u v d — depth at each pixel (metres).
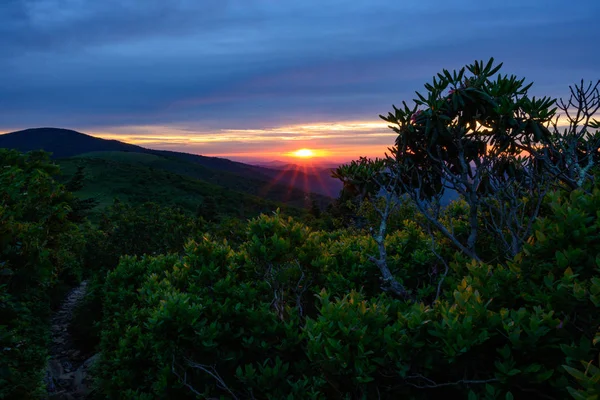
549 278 2.40
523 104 3.79
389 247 5.12
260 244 4.16
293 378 3.39
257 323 3.65
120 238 14.10
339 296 4.27
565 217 2.64
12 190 6.04
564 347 1.88
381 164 4.88
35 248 5.01
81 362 8.20
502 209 4.07
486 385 2.05
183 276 4.66
